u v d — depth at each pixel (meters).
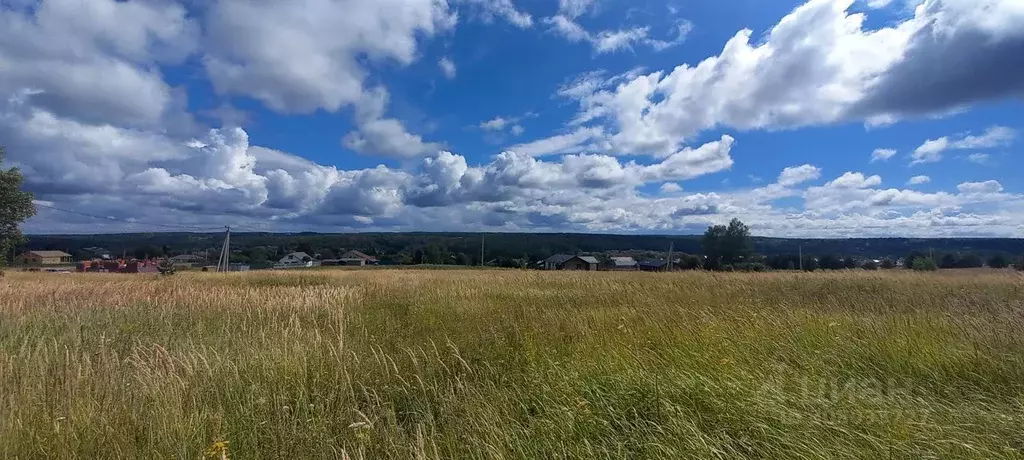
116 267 55.94
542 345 6.00
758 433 3.35
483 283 20.05
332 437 3.60
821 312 8.25
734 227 58.28
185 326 8.45
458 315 9.30
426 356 5.45
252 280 25.80
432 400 4.49
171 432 3.47
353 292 14.61
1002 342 5.43
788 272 26.06
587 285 18.11
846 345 5.55
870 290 13.38
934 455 2.99
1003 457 2.98
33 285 17.88
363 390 4.51
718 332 6.34
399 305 11.46
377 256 94.62
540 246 86.75
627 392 4.12
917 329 6.11
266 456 3.35
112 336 7.28
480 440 3.42
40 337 7.15
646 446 3.20
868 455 2.99
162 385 4.32
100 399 4.10
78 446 3.35
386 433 3.58
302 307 10.97
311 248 89.31
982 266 30.72
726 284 16.25
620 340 6.05
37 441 3.31
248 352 5.48
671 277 22.36
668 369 4.56
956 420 3.54
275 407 4.00
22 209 31.28
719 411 3.71
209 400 4.23
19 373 4.71
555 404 3.97
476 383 4.71
